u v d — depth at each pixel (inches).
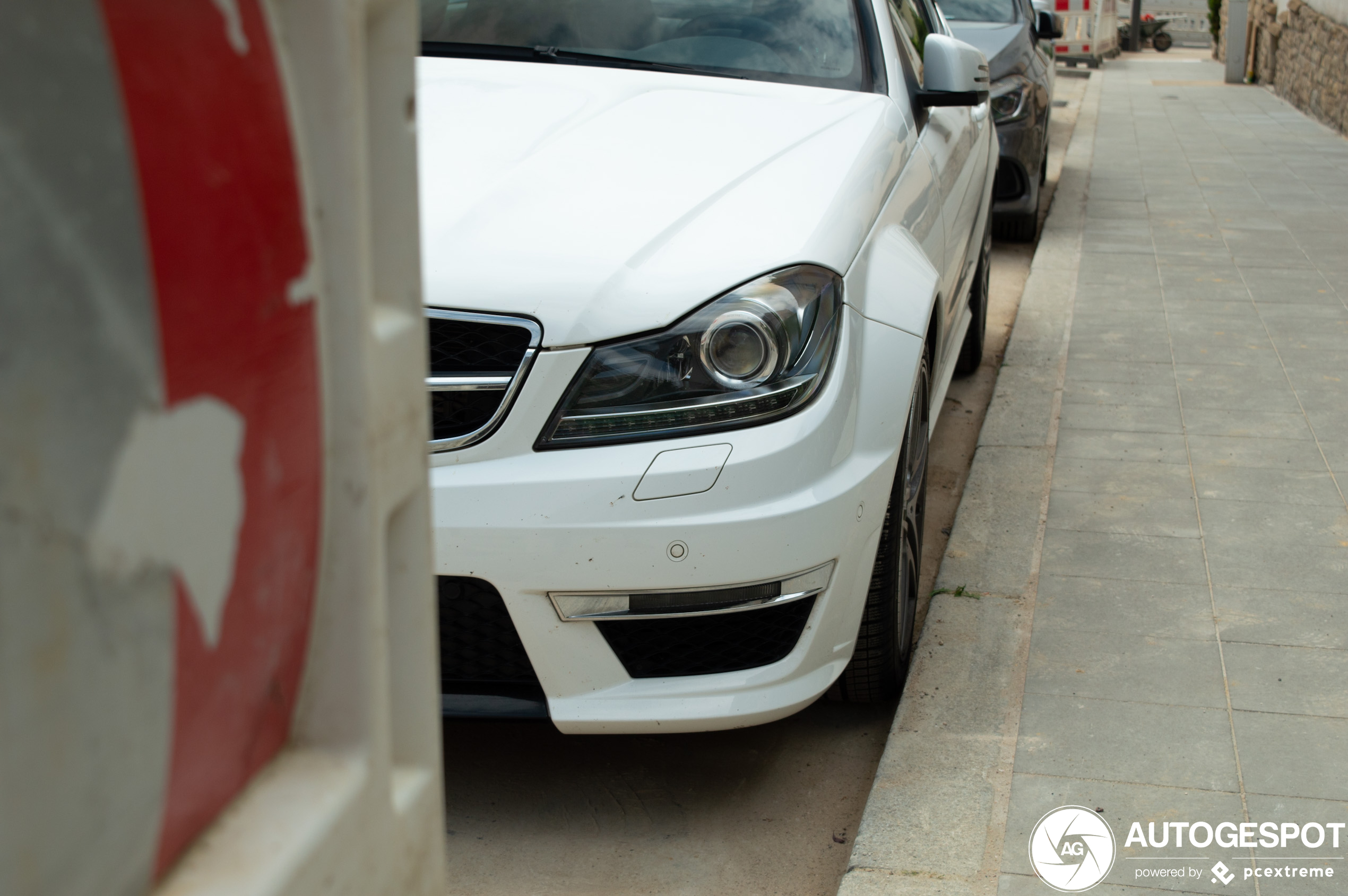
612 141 103.4
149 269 22.6
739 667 88.9
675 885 89.0
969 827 88.2
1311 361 204.5
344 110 28.2
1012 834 87.4
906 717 102.7
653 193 94.9
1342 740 99.1
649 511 83.0
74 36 20.8
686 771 103.7
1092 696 105.7
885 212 109.7
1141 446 166.7
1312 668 110.3
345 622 30.5
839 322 91.9
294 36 27.3
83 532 21.3
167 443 23.4
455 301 83.5
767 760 105.2
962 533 139.6
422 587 33.7
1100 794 92.1
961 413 195.5
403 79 31.4
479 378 83.7
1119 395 187.5
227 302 24.9
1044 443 167.2
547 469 83.0
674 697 87.1
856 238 99.0
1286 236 300.5
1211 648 114.0
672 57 131.0
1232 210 332.2
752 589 85.7
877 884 82.3
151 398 22.8
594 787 101.1
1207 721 101.7
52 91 20.3
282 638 28.5
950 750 97.9
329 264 28.8
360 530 30.2
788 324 87.5
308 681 30.3
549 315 83.5
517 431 83.6
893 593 102.3
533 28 131.9
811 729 109.8
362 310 29.4
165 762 24.5
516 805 98.6
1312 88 556.4
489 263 85.4
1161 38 1126.4
